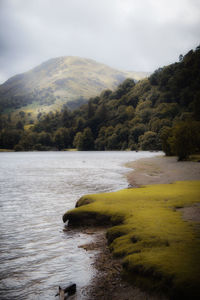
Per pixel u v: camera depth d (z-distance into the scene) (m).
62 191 19.44
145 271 5.15
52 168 45.91
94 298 4.95
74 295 5.10
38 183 24.66
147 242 6.46
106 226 9.84
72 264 6.60
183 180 22.44
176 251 5.74
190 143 49.84
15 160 81.25
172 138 52.81
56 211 13.00
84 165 52.19
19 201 15.74
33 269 6.39
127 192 14.85
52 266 6.53
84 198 13.18
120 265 6.20
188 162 46.84
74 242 8.34
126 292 5.00
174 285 4.46
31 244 8.22
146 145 148.88
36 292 5.35
